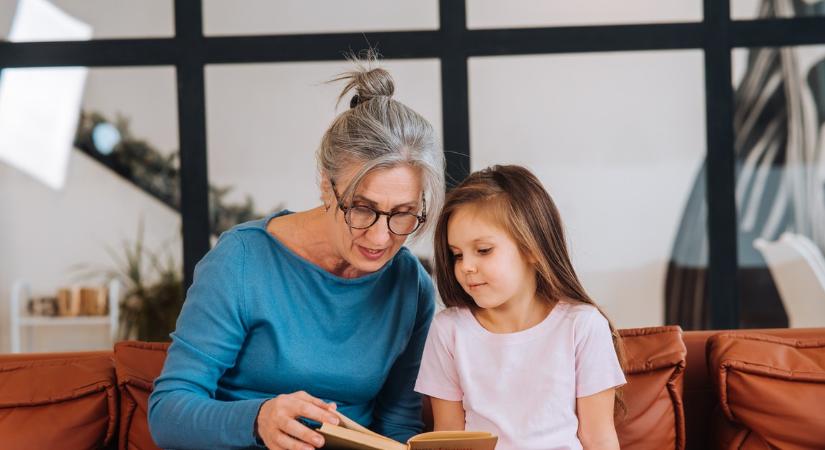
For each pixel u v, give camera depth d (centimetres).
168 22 378
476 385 169
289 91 375
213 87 375
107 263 389
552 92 371
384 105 150
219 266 156
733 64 373
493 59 371
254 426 138
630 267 374
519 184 168
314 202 379
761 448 181
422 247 365
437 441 127
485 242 163
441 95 367
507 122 372
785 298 375
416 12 373
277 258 160
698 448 196
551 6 371
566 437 162
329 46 369
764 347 187
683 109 371
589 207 374
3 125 384
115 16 378
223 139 377
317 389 162
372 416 178
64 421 183
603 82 371
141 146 385
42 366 192
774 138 374
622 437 180
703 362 197
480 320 176
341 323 163
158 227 387
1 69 375
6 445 179
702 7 366
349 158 145
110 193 387
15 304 387
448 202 168
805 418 176
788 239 374
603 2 371
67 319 387
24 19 378
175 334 156
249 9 374
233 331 155
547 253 169
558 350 167
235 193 379
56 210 388
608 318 174
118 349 193
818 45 368
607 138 372
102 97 383
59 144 386
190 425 142
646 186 373
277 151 377
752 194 375
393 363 172
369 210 145
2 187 387
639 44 366
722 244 368
